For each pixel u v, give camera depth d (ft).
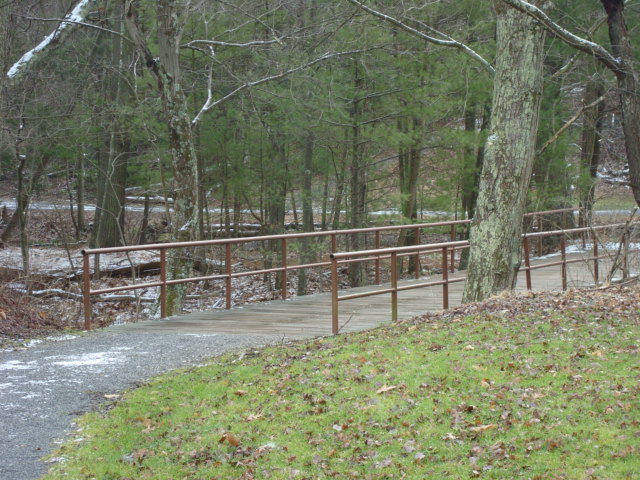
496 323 30.91
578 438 19.02
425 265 89.66
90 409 23.73
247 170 74.08
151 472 19.25
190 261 50.29
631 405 20.59
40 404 24.12
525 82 37.01
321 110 62.34
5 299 40.55
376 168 75.20
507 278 38.11
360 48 62.34
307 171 73.56
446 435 20.08
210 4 61.52
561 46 64.69
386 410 22.08
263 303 45.29
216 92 72.49
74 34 74.74
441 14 66.54
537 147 71.31
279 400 23.77
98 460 19.71
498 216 37.83
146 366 28.96
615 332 27.84
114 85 82.23
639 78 39.24
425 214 86.12
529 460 18.24
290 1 59.77
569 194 74.28
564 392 22.03
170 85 49.67
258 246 93.56
